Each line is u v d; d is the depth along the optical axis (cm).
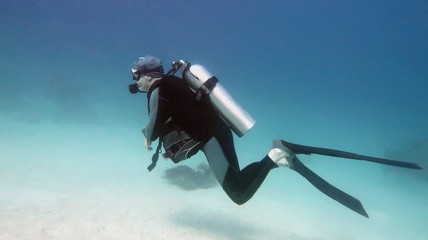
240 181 259
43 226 621
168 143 277
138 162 1255
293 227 869
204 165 1180
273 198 1090
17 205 705
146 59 302
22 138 1317
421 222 1062
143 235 663
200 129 267
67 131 1590
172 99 272
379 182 1538
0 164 970
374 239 880
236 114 277
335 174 1553
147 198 898
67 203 762
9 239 551
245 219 866
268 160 264
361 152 2214
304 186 1265
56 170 1008
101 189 908
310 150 254
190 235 704
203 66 296
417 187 1557
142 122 2109
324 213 1018
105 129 1784
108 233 644
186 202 920
